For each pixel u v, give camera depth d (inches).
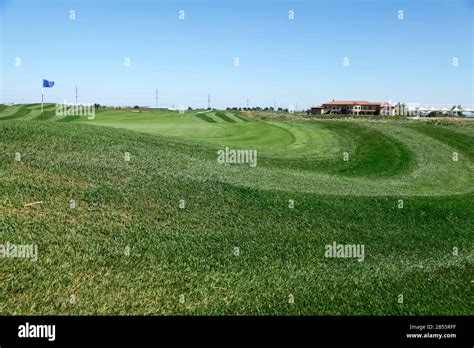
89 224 462.3
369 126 1835.6
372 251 511.2
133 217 503.2
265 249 482.0
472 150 1525.6
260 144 1424.7
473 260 507.2
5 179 529.3
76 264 385.4
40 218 452.4
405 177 1121.4
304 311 366.0
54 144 727.1
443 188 994.1
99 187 568.1
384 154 1391.5
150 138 1006.4
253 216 575.5
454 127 1898.4
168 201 570.9
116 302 346.9
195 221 527.2
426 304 392.5
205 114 2970.0
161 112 3016.7
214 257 445.7
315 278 428.1
